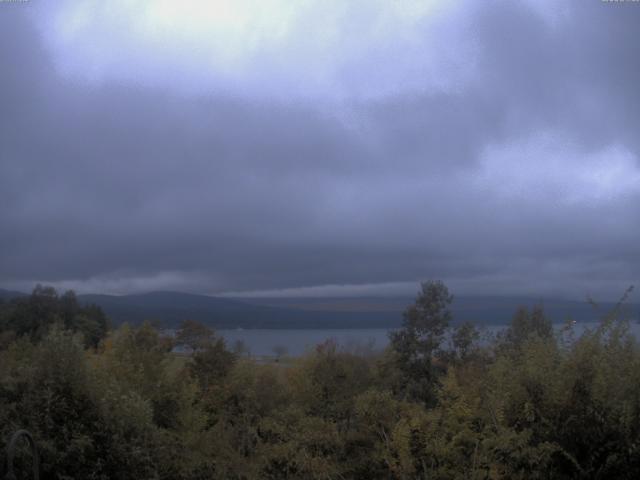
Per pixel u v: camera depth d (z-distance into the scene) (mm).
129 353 9844
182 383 9492
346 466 8195
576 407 6820
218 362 11188
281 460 8414
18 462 6703
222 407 10562
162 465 7777
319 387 10359
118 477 7238
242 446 9086
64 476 6879
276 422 9172
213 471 8453
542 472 6656
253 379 10969
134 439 7422
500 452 6844
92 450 7164
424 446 7520
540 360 7312
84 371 7617
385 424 8312
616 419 6570
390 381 11719
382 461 7930
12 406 7090
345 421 9734
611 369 6895
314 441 8469
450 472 7148
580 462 6672
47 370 7500
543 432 6848
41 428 7102
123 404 7504
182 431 8711
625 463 6422
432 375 12938
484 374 8414
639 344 7320
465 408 7496
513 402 7121
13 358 8969
